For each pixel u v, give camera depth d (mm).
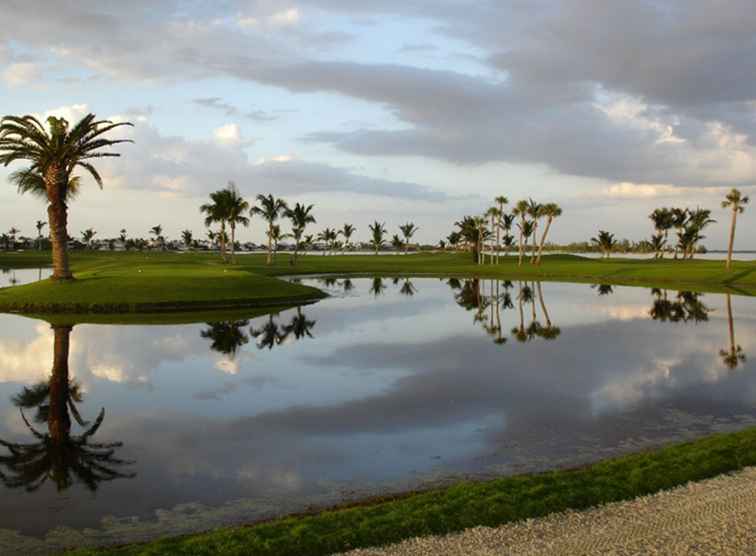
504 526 9273
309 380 21859
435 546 8688
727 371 22719
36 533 10023
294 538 8977
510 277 90188
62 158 45750
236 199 101188
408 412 17516
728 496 10172
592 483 10867
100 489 11953
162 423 16672
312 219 106375
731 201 87688
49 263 113375
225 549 8742
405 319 39781
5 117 44938
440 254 181375
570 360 25281
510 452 13883
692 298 54625
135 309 43125
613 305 48844
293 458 13727
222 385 21172
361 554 8531
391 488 11836
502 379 21750
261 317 40531
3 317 39281
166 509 10984
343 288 68000
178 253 173125
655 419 16406
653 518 9445
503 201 135750
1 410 18031
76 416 17406
